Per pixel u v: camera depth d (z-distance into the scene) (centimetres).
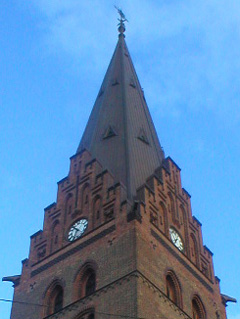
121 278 4625
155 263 4881
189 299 5100
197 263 5541
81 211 5503
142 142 6234
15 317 5162
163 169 5891
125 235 4897
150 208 5275
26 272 5469
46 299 5084
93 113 6894
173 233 5462
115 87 6931
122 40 7831
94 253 5003
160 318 4566
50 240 5534
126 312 4406
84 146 6356
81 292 4906
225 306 5619
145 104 6962
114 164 5800
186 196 6031
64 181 5934
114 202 5244
